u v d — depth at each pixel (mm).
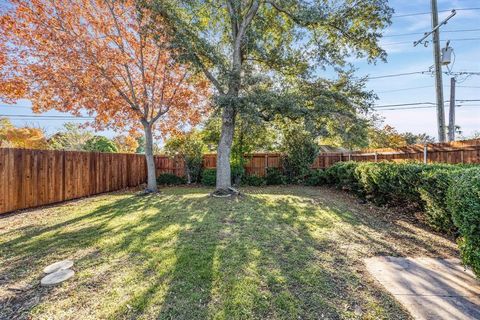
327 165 13273
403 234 4336
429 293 2512
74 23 8289
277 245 3777
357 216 5570
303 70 8734
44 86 8070
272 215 5586
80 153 8695
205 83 9523
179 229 4559
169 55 8359
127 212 6020
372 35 8336
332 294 2482
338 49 9000
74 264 3168
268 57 8883
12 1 7371
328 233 4359
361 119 8461
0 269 3076
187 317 2150
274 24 9469
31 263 3230
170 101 9422
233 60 8438
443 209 4195
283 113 7582
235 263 3133
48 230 4641
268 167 12633
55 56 7906
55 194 7590
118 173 10945
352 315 2168
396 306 2295
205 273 2875
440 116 7938
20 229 4738
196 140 12852
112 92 8859
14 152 6441
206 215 5602
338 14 8102
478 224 2424
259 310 2232
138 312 2221
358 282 2719
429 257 3408
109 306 2307
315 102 7906
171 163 13641
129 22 8648
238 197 7844
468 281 2748
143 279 2770
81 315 2199
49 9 7789
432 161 7324
